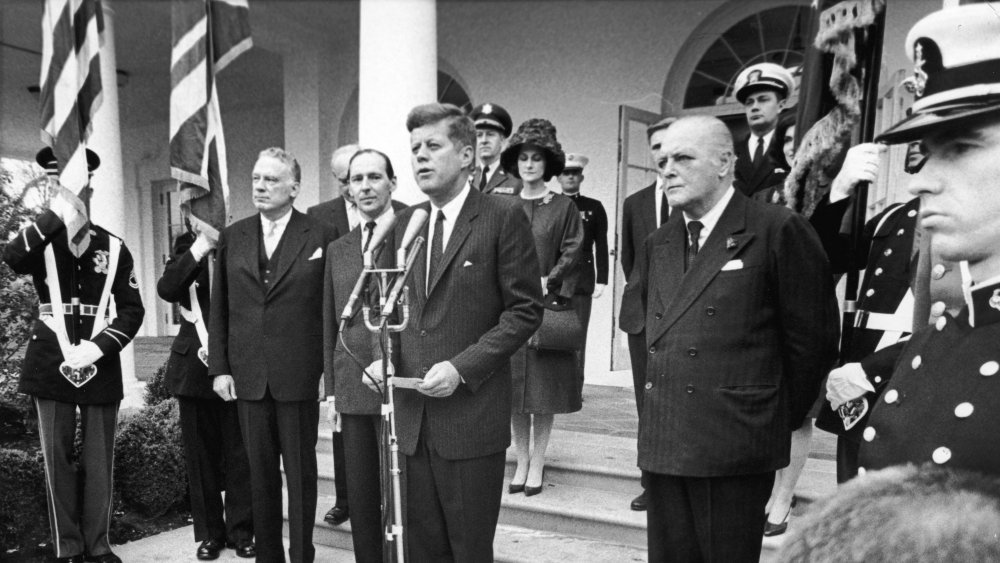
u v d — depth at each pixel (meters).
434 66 4.95
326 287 2.84
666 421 1.96
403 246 1.89
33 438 3.97
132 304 3.41
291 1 7.01
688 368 1.93
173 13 4.12
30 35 7.22
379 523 2.71
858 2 2.23
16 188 4.00
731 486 1.91
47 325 3.18
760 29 6.27
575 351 3.43
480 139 4.10
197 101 4.11
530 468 3.59
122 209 5.70
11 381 3.84
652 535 2.07
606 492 3.59
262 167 2.99
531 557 3.08
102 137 5.51
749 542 1.93
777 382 1.93
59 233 3.21
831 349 1.92
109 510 3.36
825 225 2.21
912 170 1.84
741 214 1.97
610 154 6.78
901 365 1.16
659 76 6.57
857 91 2.24
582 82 6.89
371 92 4.87
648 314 2.12
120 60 8.27
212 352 3.08
